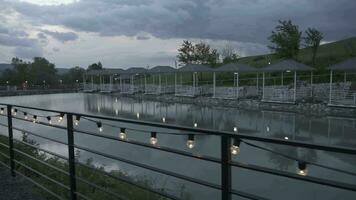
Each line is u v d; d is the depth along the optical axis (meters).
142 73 45.66
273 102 28.62
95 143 14.97
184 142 14.69
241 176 10.60
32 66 87.38
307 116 23.75
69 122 3.88
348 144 15.02
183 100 38.03
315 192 9.27
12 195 4.72
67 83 81.75
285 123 21.31
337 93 25.67
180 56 58.03
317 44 42.16
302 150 12.49
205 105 33.47
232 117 25.08
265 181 10.15
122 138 3.25
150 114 29.42
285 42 40.59
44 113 26.09
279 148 12.93
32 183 5.25
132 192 6.25
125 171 10.61
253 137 2.07
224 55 61.59
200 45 57.34
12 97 51.22
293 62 30.06
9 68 85.62
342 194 9.17
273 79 43.22
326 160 11.39
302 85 32.66
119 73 50.16
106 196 5.58
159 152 13.20
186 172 10.73
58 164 7.34
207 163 11.71
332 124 20.03
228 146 2.24
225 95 34.25
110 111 32.81
